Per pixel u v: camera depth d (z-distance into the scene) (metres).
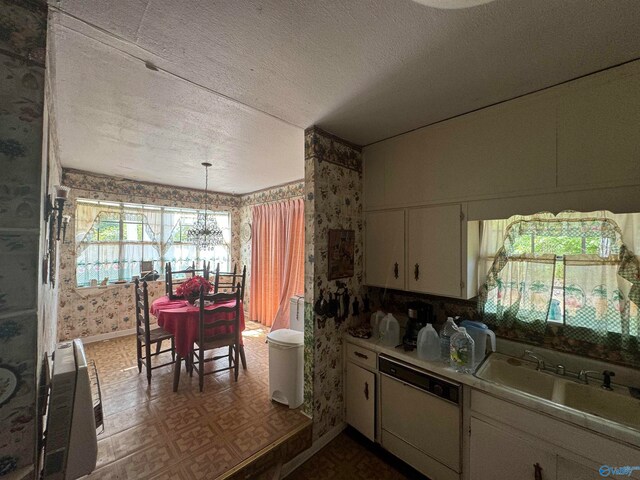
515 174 1.54
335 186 2.12
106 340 3.71
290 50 1.20
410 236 2.02
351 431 2.17
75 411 1.03
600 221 1.53
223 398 2.34
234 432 1.89
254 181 4.07
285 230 4.27
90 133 2.19
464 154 1.75
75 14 0.99
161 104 1.70
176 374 2.47
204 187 4.54
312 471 1.79
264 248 4.61
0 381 0.82
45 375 1.11
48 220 1.32
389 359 1.84
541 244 1.71
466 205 1.74
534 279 1.73
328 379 2.06
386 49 1.18
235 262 5.22
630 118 1.22
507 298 1.83
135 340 3.71
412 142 2.02
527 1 0.92
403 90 1.50
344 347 2.17
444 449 1.56
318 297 1.99
